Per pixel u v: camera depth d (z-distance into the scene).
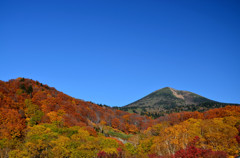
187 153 50.59
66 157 50.12
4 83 107.12
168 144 67.25
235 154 51.00
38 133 62.94
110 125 149.25
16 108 89.31
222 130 62.19
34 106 95.38
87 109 142.88
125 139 103.69
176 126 75.69
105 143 61.50
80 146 53.84
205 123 74.50
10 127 63.69
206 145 56.69
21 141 58.81
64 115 98.94
